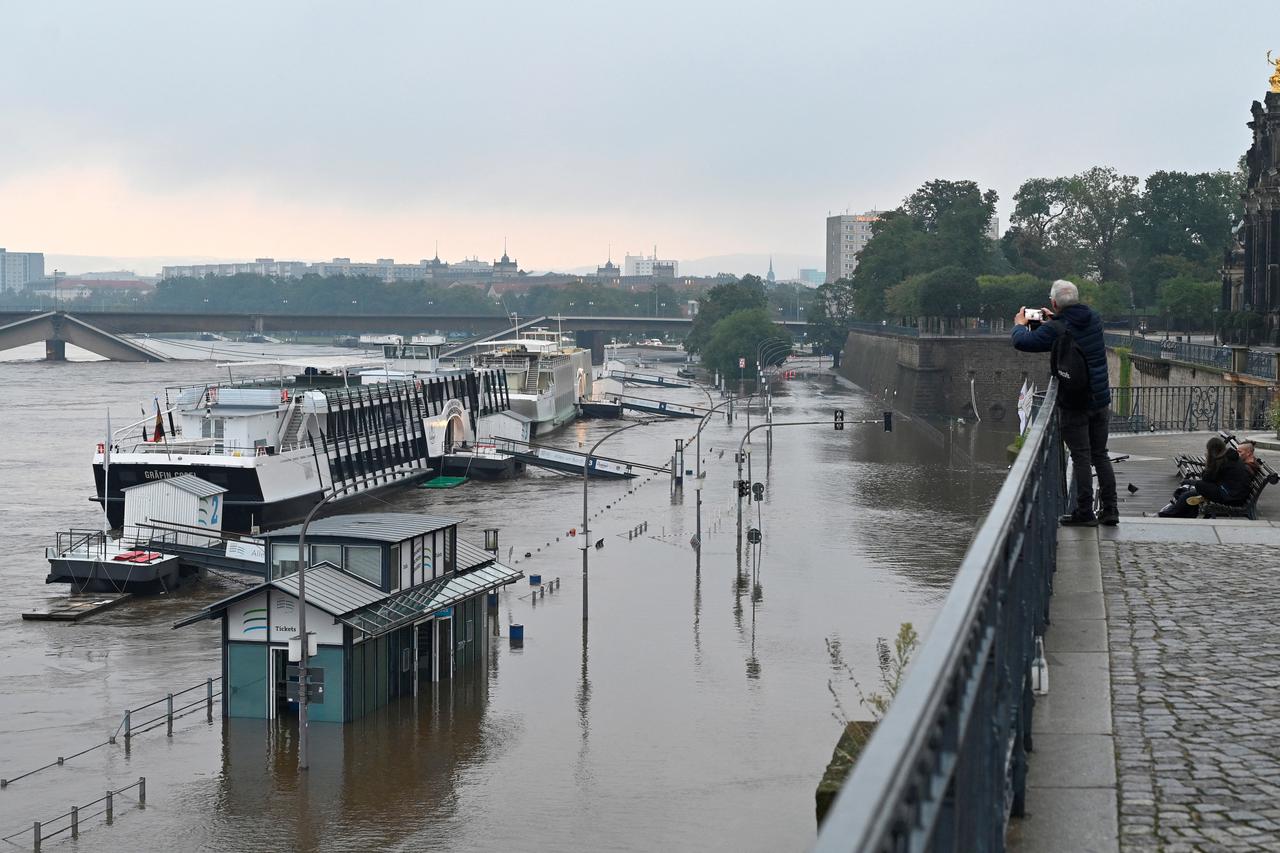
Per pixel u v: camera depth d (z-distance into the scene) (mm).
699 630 70562
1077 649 13859
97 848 43375
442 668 62719
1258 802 9711
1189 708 11836
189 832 44594
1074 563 17766
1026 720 10891
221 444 104438
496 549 90625
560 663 64562
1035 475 12758
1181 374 80125
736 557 90750
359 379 131250
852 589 80188
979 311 198750
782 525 104312
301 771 50312
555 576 85000
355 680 56812
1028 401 30078
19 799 47781
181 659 67188
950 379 192500
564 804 46750
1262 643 13852
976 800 6941
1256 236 116312
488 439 147875
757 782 48625
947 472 137000
